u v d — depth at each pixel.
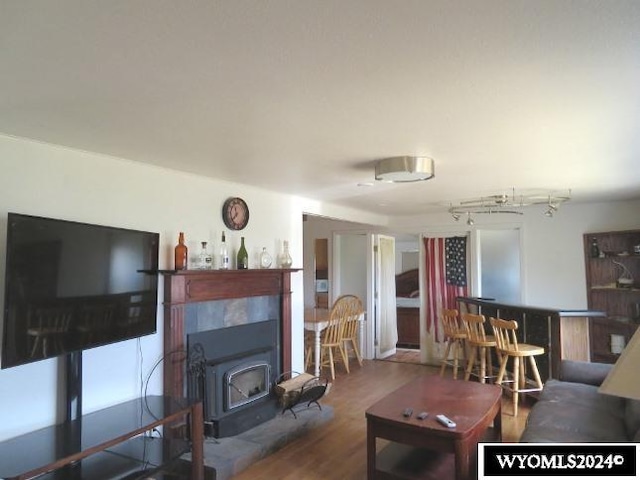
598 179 3.87
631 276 5.25
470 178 3.81
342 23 1.34
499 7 1.26
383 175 3.12
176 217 3.43
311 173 3.56
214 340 3.62
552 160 3.15
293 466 3.21
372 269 7.03
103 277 2.65
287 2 1.22
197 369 3.39
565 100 2.00
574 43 1.47
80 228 2.51
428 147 2.79
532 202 5.08
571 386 3.54
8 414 2.39
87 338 2.53
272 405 3.94
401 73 1.71
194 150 2.83
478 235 6.30
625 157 3.05
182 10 1.26
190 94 1.90
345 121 2.28
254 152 2.90
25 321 2.17
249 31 1.38
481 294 6.24
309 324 5.67
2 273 2.40
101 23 1.32
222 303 3.73
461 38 1.43
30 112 2.10
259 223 4.27
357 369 6.29
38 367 2.52
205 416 3.42
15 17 1.28
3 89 1.83
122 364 2.99
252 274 3.99
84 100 1.96
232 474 3.04
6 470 1.94
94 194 2.87
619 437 2.55
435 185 4.16
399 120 2.27
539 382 4.37
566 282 5.66
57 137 2.51
